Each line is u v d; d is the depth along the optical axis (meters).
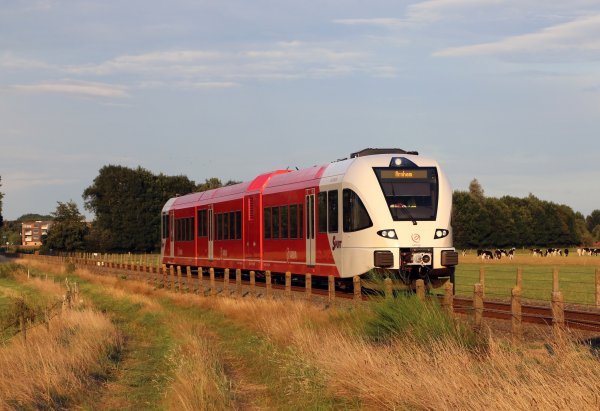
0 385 13.88
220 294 30.31
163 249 46.25
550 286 33.78
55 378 14.23
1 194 124.56
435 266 22.73
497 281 38.62
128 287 41.97
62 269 66.69
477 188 146.62
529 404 8.23
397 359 11.52
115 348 20.41
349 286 24.33
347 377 11.79
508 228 125.31
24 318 23.94
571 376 8.66
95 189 124.06
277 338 17.81
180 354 17.45
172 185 128.25
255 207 31.45
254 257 31.59
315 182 26.05
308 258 26.38
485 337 12.81
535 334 14.33
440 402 9.24
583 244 140.25
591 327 14.00
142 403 13.51
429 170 23.55
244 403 12.93
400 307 14.16
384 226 22.62
